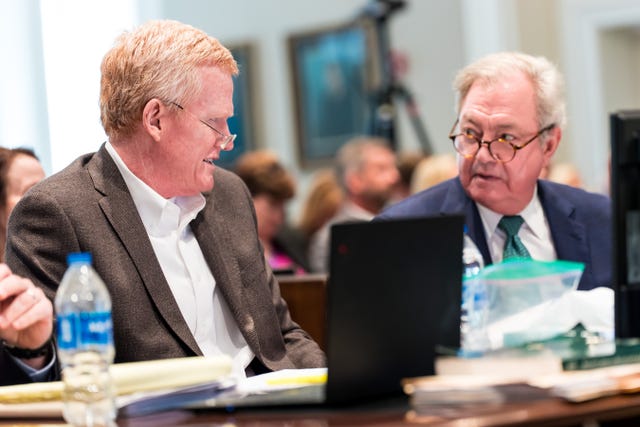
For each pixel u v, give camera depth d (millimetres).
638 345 2795
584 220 4250
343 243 2561
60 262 3438
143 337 3449
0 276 2764
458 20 11242
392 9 10555
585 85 11148
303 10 11555
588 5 11039
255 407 2615
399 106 11406
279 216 7258
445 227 2801
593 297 3293
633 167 2873
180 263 3672
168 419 2570
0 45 9406
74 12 9820
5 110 9422
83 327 2578
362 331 2613
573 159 11219
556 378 2602
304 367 3846
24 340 2943
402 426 2295
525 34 11117
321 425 2371
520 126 4020
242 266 3850
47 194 3496
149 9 10781
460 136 4105
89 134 9719
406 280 2707
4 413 2732
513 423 2297
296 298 4777
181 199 3764
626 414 2445
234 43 11812
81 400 2555
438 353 2742
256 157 7281
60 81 9633
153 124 3584
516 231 4148
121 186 3598
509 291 3217
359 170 8406
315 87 11531
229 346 3746
